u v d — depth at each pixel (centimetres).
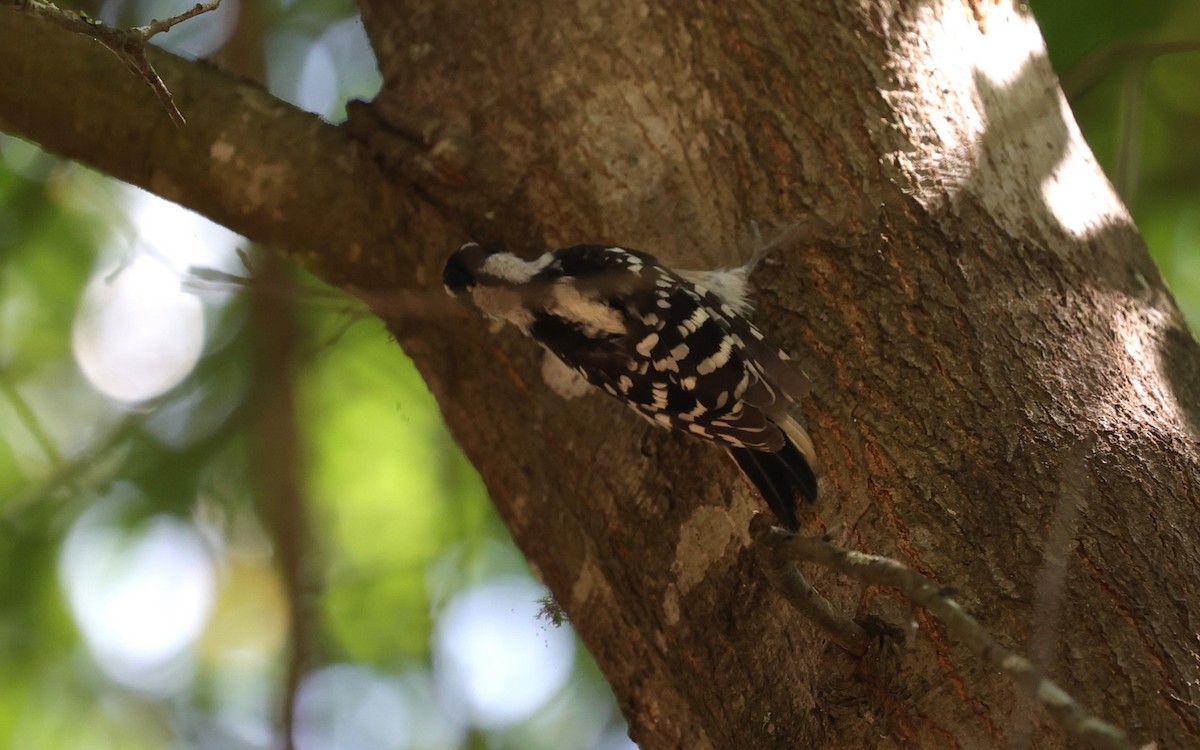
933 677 638
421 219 908
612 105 870
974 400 723
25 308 1350
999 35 872
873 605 650
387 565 1405
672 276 781
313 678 1015
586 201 862
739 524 761
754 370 743
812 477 732
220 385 1320
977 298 759
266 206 941
